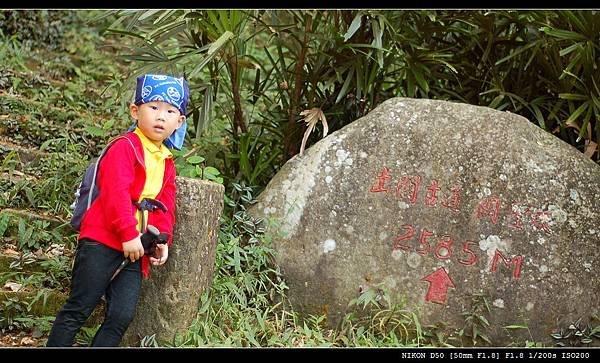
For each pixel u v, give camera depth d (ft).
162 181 10.45
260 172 14.58
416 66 14.70
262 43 24.21
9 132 15.89
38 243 12.90
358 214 12.53
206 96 13.91
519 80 15.24
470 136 12.76
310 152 13.01
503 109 14.93
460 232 12.38
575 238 12.34
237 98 15.10
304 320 12.19
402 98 13.17
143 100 10.43
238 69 15.03
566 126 14.16
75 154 14.75
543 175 12.57
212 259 11.51
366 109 15.03
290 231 12.61
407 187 12.57
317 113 13.75
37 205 13.76
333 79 14.44
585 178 12.62
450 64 15.19
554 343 12.07
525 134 12.82
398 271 12.30
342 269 12.35
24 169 14.69
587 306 12.15
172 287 10.84
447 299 12.19
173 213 10.64
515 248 12.28
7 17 21.57
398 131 12.83
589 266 12.26
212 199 11.20
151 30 15.07
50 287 12.07
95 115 18.08
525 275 12.21
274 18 14.93
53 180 14.01
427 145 12.73
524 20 14.78
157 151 10.48
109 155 10.09
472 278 12.23
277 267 12.47
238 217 12.66
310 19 14.15
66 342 10.00
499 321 12.10
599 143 13.93
